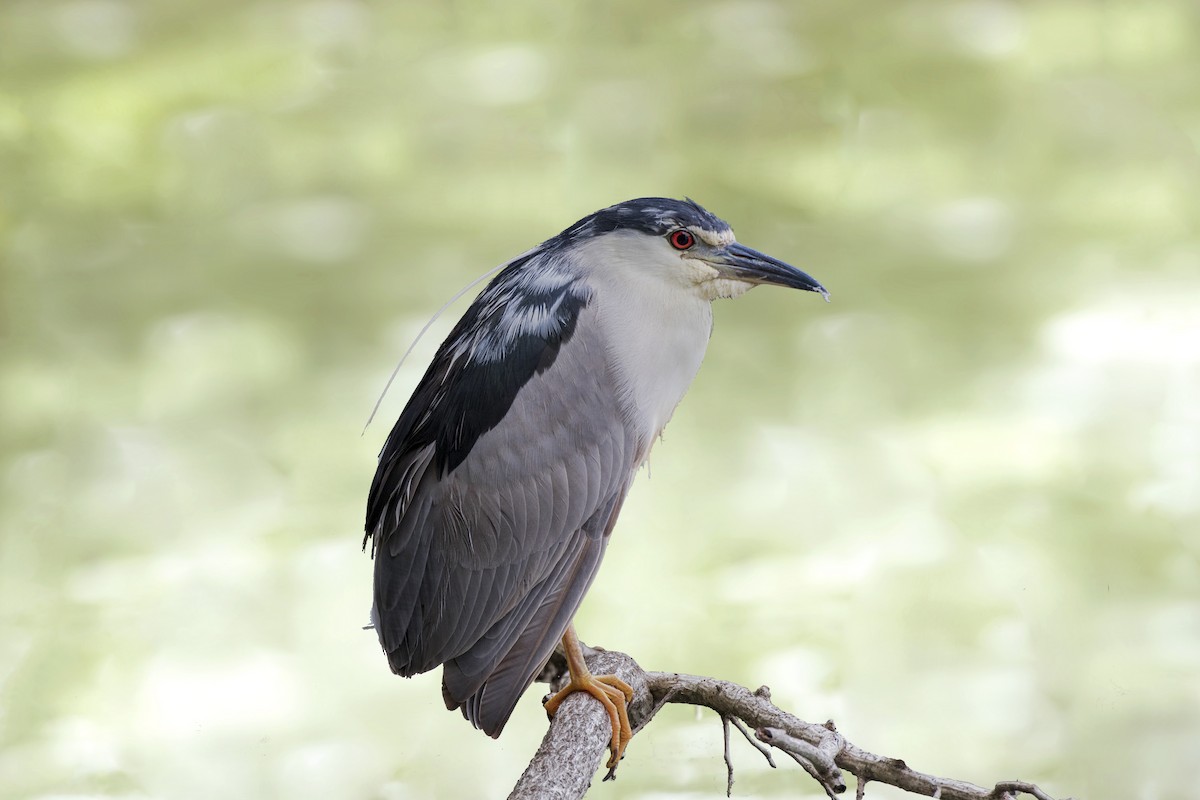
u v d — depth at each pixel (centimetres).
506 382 544
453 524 545
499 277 574
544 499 544
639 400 551
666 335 554
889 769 475
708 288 557
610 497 552
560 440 544
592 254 555
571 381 545
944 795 466
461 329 569
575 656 548
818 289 548
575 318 547
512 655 546
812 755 457
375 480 568
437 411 552
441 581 547
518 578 547
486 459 542
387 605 554
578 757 516
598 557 554
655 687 552
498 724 538
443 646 550
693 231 548
